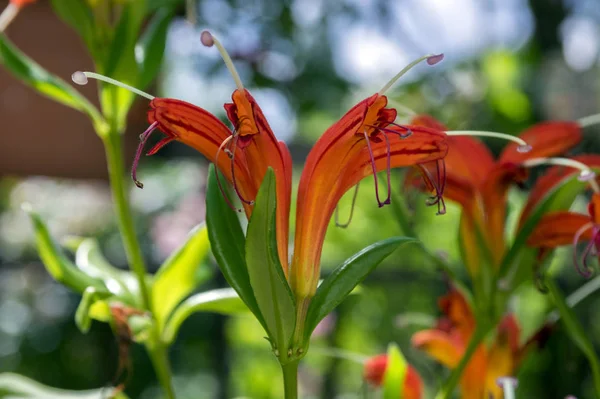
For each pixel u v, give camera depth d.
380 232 1.32
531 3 1.28
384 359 0.54
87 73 0.41
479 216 0.50
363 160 0.43
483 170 0.50
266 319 0.42
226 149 0.40
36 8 0.75
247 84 1.12
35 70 0.52
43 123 0.77
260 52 1.12
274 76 1.15
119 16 0.53
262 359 1.47
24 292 1.71
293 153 1.16
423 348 0.54
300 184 0.43
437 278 1.19
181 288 0.52
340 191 0.43
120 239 1.69
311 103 1.19
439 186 0.44
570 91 1.25
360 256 0.43
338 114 1.26
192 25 0.52
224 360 1.26
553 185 0.50
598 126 1.13
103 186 1.83
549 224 0.49
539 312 0.93
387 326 1.46
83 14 0.52
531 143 0.50
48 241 0.51
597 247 0.47
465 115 1.20
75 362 1.67
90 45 0.53
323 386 1.41
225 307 0.51
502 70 1.22
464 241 0.50
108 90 0.52
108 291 0.50
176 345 1.62
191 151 1.08
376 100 0.41
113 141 0.52
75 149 0.78
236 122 0.40
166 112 0.41
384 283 1.25
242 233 0.44
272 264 0.41
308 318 0.42
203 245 0.52
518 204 0.66
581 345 0.50
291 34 1.14
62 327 1.69
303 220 0.42
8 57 0.51
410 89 1.22
